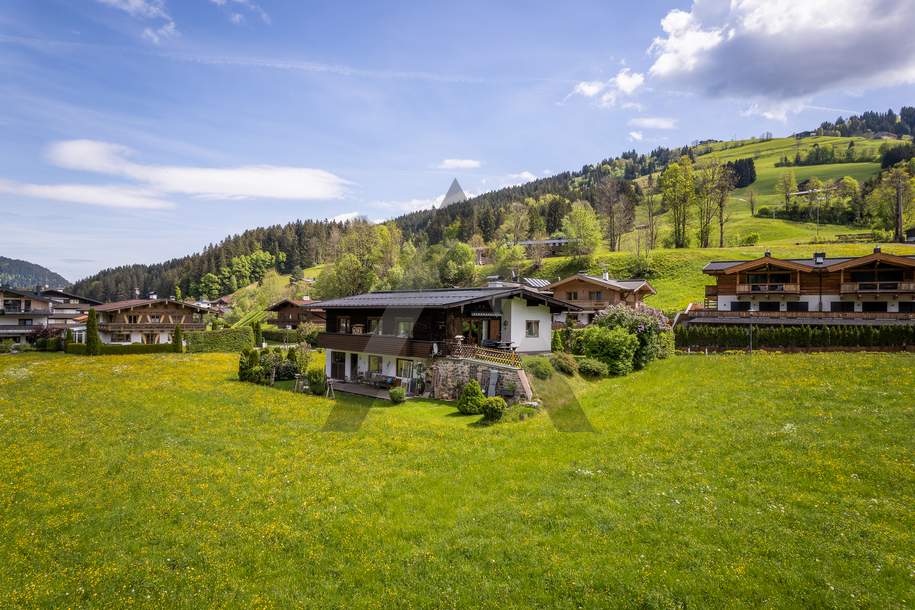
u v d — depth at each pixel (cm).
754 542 1012
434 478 1460
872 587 859
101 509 1302
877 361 2564
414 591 940
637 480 1355
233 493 1391
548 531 1120
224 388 3169
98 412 2461
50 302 7538
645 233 11100
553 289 5794
